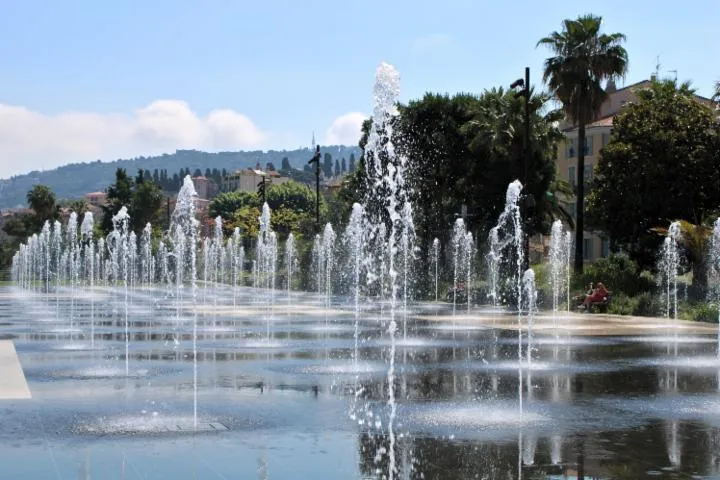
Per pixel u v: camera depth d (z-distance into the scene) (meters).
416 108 55.56
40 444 8.64
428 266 53.34
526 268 38.50
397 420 10.03
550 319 30.25
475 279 50.53
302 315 32.41
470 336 22.92
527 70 37.47
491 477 7.30
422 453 8.23
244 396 11.90
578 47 43.38
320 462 7.86
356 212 42.34
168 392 12.29
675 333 24.12
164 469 7.58
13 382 13.27
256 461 7.89
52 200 109.12
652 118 40.34
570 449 8.43
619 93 76.12
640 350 19.14
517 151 49.38
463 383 13.40
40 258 75.88
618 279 38.31
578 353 18.41
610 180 40.91
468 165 54.12
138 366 15.55
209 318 30.31
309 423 9.84
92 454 8.19
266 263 67.38
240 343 20.41
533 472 7.46
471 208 53.56
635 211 40.03
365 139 60.84
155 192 108.19
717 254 35.06
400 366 15.72
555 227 42.41
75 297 49.78
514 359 17.05
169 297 50.25
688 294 34.41
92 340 21.17
